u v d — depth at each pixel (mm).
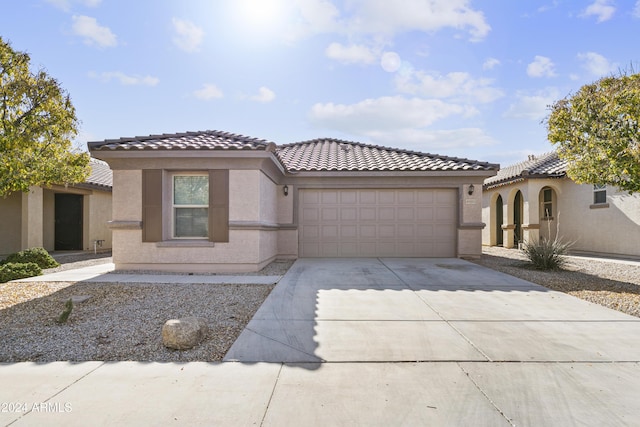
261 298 7340
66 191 16344
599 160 8375
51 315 6086
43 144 9500
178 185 10820
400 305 6777
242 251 10445
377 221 14078
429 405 3344
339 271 10617
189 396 3506
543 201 18328
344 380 3836
